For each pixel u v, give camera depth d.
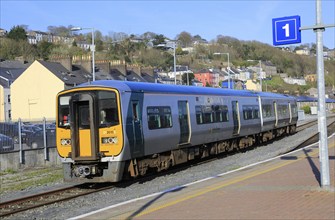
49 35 177.12
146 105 19.72
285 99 44.00
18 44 132.62
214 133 26.75
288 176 16.02
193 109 24.28
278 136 42.72
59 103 18.75
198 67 154.12
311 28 13.29
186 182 18.33
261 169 18.67
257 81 130.12
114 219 10.87
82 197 16.34
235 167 21.69
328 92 170.62
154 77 98.94
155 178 20.25
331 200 11.32
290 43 13.61
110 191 17.41
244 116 31.94
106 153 17.73
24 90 74.50
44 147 28.81
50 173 25.12
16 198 16.72
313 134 43.31
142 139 19.02
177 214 10.84
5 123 26.84
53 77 72.69
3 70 91.69
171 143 21.73
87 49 148.38
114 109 17.81
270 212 10.34
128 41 146.38
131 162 18.59
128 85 18.89
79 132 18.16
